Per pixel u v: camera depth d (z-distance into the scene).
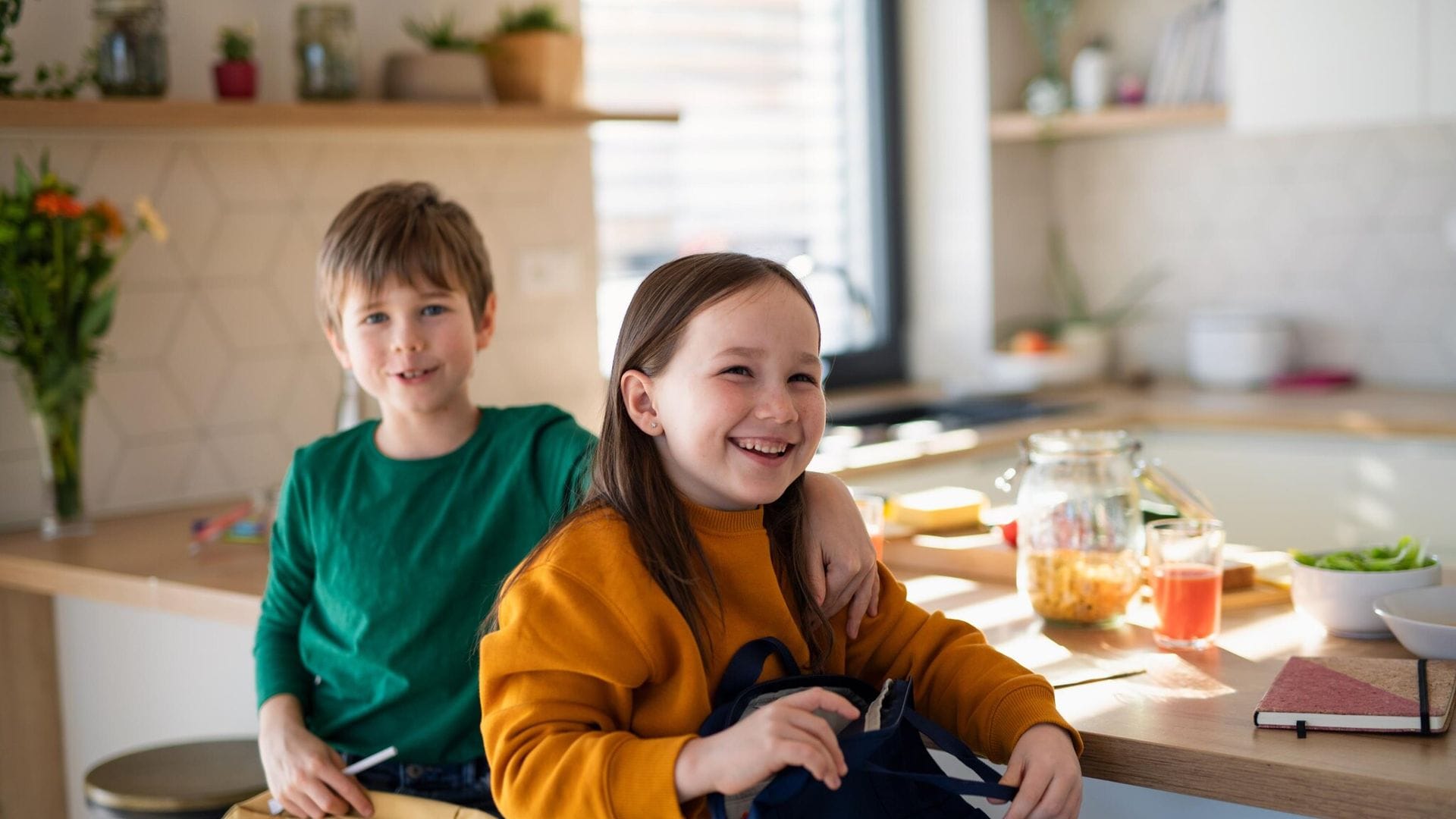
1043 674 1.45
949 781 1.19
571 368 3.17
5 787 2.33
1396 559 1.60
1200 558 1.54
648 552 1.25
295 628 1.73
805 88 3.94
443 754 1.62
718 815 1.15
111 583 2.03
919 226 4.20
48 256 2.26
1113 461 1.66
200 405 2.61
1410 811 1.11
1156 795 1.45
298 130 2.69
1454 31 3.25
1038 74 4.20
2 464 2.39
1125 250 4.20
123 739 2.30
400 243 1.67
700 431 1.25
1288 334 3.79
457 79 2.69
